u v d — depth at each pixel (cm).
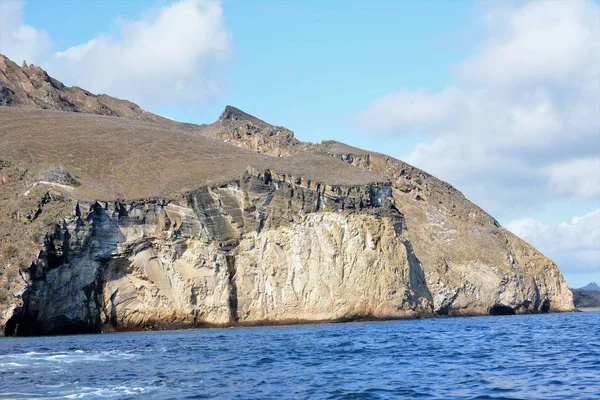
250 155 12900
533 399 3316
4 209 9338
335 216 10456
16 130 12375
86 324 9150
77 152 11631
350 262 10394
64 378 4012
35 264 8594
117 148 12156
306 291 10156
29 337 8000
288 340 6575
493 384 3759
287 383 3853
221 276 9956
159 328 9538
